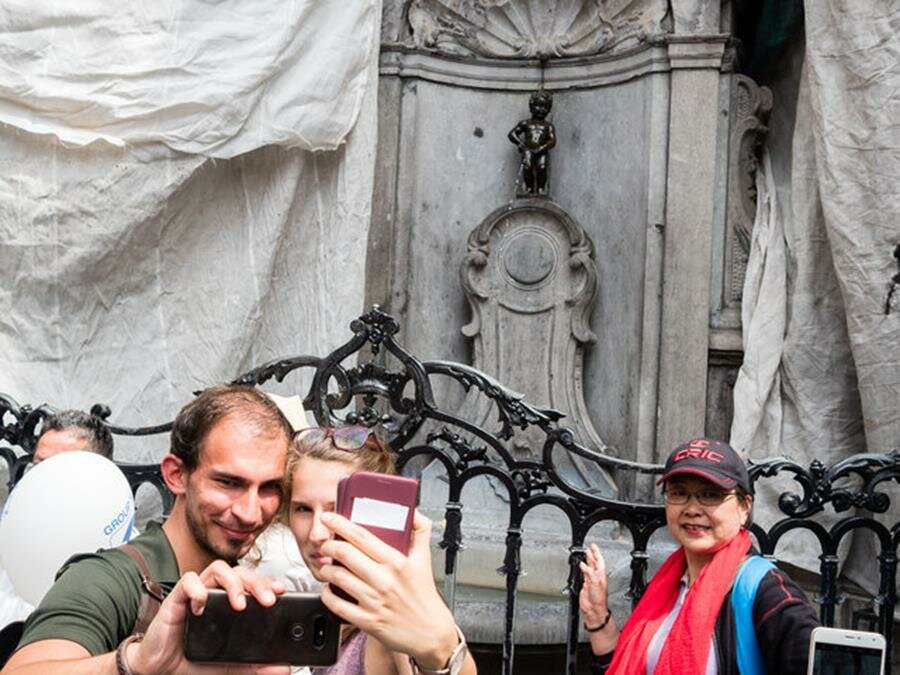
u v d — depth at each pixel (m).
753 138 5.48
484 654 4.69
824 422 4.77
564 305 5.76
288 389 5.02
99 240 4.65
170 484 1.66
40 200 4.56
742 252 5.45
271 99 4.77
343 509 1.33
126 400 4.82
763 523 4.78
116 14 4.54
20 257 4.59
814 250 4.79
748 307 5.21
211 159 4.84
